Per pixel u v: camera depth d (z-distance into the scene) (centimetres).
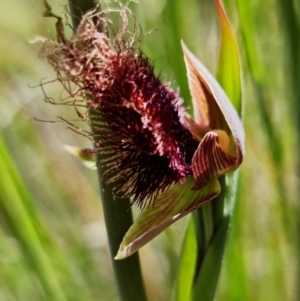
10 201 24
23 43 31
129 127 19
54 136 32
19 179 24
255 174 26
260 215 26
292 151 24
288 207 25
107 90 19
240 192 24
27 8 30
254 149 26
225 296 25
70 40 19
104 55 19
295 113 23
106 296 29
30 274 26
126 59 19
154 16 24
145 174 19
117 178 19
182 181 19
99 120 19
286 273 26
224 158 19
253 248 27
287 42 23
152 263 29
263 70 23
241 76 20
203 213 20
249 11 22
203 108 20
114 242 20
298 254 24
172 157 19
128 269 20
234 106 20
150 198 19
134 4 24
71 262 28
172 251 28
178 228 28
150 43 24
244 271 24
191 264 20
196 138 20
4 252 28
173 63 23
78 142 31
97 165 19
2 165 24
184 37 24
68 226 31
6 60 31
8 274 28
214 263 20
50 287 24
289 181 24
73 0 19
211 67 26
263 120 24
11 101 32
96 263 30
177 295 21
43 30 30
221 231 20
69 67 19
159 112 19
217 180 19
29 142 32
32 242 24
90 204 30
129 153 19
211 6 26
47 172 32
